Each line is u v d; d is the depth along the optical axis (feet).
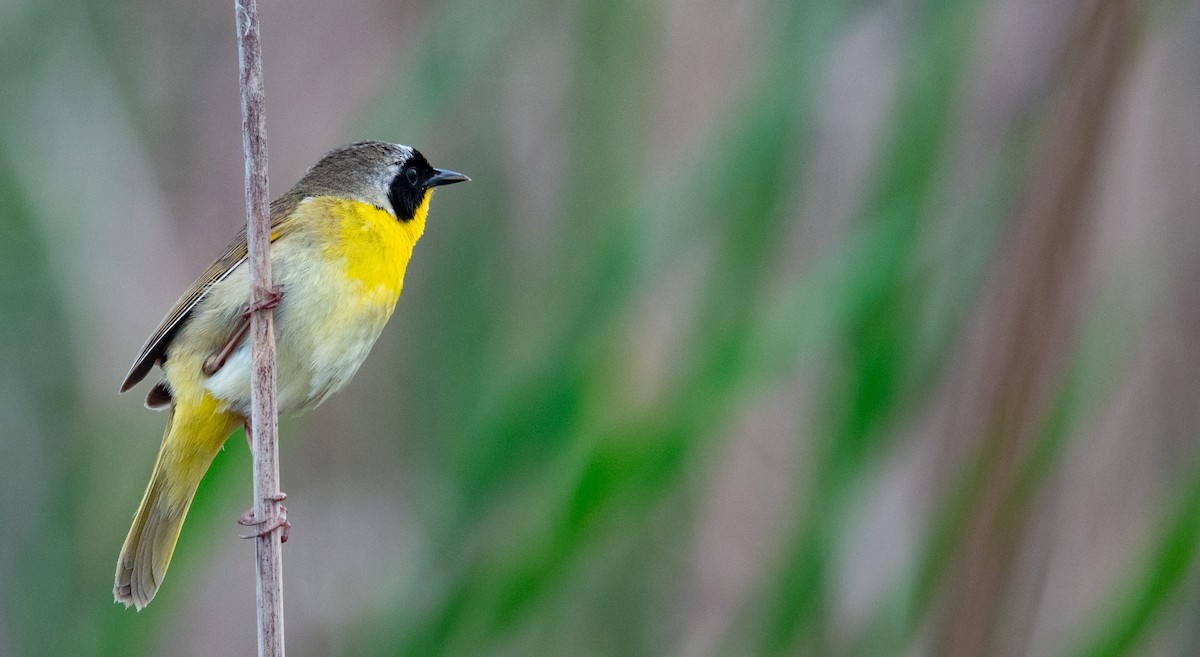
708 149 35.99
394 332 44.16
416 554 37.14
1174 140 39.34
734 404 33.37
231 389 30.37
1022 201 31.22
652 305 37.04
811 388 38.29
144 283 43.45
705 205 35.29
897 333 33.12
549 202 43.32
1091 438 38.93
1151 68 39.29
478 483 34.58
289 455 44.50
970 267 33.14
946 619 31.58
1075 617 37.09
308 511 43.98
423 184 34.58
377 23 46.83
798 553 34.04
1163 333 39.22
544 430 33.76
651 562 39.99
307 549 43.52
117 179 44.09
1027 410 30.89
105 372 42.45
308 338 31.27
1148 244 39.06
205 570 40.57
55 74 44.34
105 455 42.19
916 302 33.19
